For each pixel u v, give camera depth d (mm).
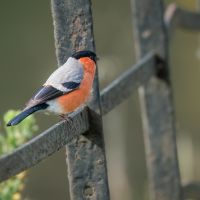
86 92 8531
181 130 25719
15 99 24484
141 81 11383
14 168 7031
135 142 24250
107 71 23844
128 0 24172
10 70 24375
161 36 12352
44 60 24500
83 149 8727
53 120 23859
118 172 24188
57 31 8555
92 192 8781
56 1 8484
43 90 8320
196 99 25797
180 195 12641
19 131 10367
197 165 25516
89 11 8477
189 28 13977
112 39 24188
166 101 12539
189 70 25562
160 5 12305
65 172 24484
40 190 24188
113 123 24078
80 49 8570
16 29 24359
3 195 10211
